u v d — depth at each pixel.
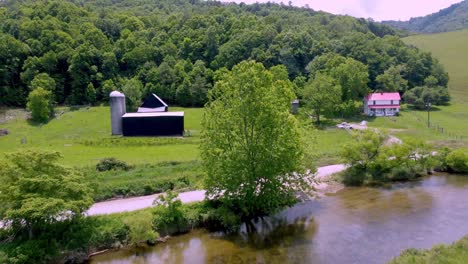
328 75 92.62
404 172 43.19
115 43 123.00
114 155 50.34
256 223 30.70
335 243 26.53
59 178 25.78
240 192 31.31
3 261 21.95
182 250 26.06
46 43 110.19
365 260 23.86
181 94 101.75
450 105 99.12
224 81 33.00
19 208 23.44
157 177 39.38
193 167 42.69
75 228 25.81
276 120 31.14
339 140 61.00
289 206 33.50
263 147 30.84
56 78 102.06
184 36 130.00
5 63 99.44
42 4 143.00
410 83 111.81
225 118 31.27
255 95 30.78
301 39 117.94
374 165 42.62
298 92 92.25
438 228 28.66
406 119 83.50
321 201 35.81
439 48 171.50
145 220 26.72
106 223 27.12
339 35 140.38
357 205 34.53
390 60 115.94
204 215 29.66
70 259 24.31
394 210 32.91
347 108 85.75
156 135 67.12
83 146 58.66
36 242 23.75
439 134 66.12
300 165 34.28
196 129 73.56
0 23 120.31
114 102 68.81
